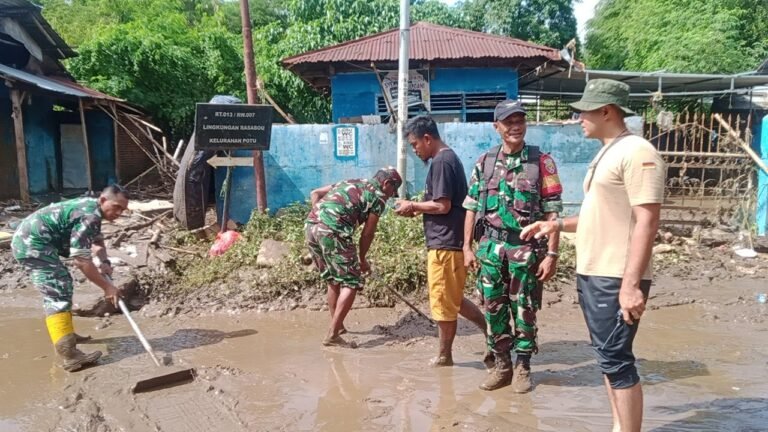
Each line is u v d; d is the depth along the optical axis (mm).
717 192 8531
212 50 17219
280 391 3930
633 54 20188
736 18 18359
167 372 4078
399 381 4090
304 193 8398
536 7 23750
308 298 5965
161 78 16266
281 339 4984
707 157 8742
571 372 4234
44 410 3646
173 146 17109
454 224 4133
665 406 3639
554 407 3645
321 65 11039
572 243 7398
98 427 3443
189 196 7844
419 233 7152
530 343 3875
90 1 24047
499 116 3775
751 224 8164
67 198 12742
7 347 4766
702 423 3387
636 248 2637
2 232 7797
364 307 5855
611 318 2834
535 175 3766
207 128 7293
